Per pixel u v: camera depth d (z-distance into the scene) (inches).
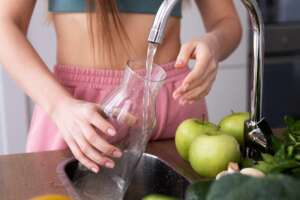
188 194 24.0
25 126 82.4
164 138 45.2
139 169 37.1
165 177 36.2
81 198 31.8
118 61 45.8
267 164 30.4
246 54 92.5
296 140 33.6
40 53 80.7
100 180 32.9
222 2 49.7
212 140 34.1
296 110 98.1
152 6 46.0
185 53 36.0
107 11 44.2
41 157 38.3
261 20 33.1
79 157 33.6
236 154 34.0
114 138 32.8
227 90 93.0
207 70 36.1
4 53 40.0
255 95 34.4
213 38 40.6
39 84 37.9
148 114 32.7
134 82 32.4
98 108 33.6
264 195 20.1
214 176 34.1
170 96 46.2
